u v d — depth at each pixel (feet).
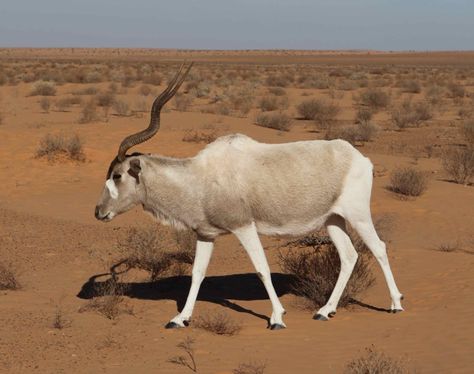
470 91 196.95
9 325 27.99
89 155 78.18
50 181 68.23
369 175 28.99
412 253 42.22
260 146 28.73
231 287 35.96
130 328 28.43
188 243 41.45
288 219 28.50
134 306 32.12
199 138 88.48
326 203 28.66
